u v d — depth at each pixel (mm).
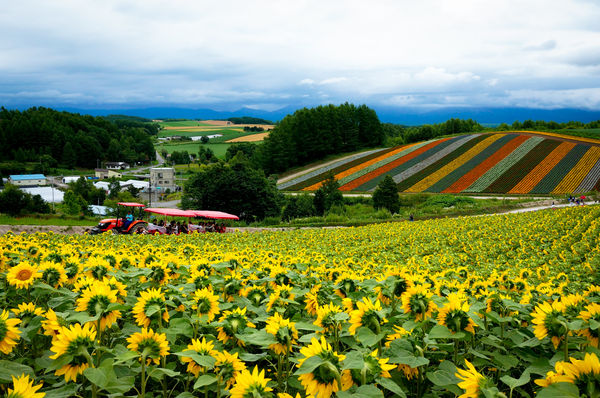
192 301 3889
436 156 95062
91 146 184750
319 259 9188
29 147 169125
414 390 3375
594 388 2039
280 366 3172
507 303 4293
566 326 3035
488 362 3480
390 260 15133
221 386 2902
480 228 29641
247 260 7922
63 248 7023
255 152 123750
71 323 3195
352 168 98688
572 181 68562
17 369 2775
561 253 17062
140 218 35344
